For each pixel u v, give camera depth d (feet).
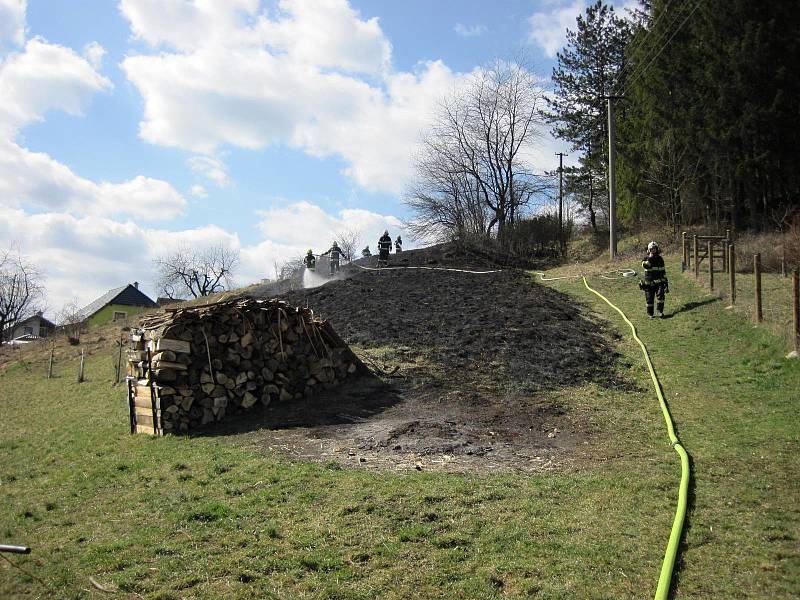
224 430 36.52
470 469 27.35
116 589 17.88
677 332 53.31
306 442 32.42
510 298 70.64
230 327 40.14
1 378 86.84
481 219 152.97
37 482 30.35
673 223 112.16
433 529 20.79
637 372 45.19
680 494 23.07
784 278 64.18
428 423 34.32
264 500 23.93
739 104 100.42
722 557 18.49
